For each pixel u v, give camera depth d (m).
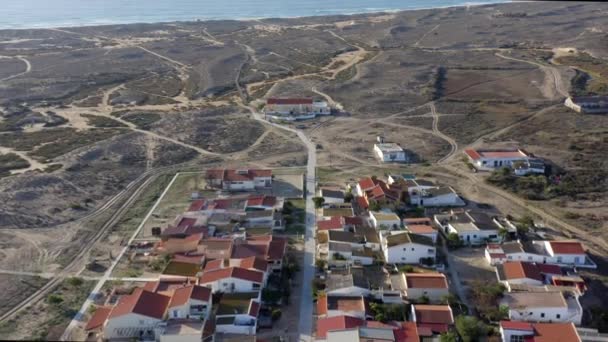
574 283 82.88
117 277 89.44
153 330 72.94
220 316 74.94
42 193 123.38
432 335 71.12
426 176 131.88
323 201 114.81
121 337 73.00
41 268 92.75
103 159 147.25
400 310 76.88
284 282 86.44
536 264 87.44
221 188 127.25
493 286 82.00
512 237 99.81
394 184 120.00
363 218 108.44
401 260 92.06
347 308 76.56
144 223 110.25
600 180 125.56
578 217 108.56
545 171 131.25
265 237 97.12
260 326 75.62
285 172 136.50
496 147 149.25
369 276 88.25
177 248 95.38
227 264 88.75
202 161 146.25
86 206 118.75
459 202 115.94
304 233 104.06
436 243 98.88
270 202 113.12
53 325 76.75
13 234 104.94
